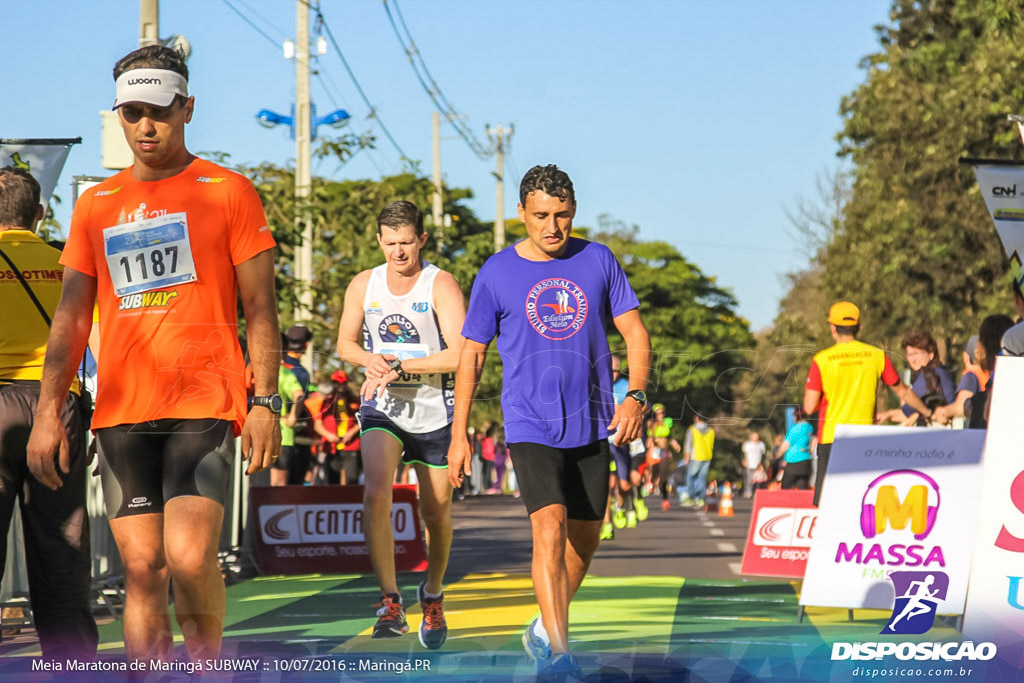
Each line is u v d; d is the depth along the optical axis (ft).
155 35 43.42
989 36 98.02
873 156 105.60
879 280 102.12
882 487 26.63
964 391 35.01
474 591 36.27
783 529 40.78
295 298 70.33
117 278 17.94
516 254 21.43
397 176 95.81
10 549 29.66
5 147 30.42
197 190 17.97
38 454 18.43
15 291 21.01
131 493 17.80
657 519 81.41
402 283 26.91
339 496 44.37
